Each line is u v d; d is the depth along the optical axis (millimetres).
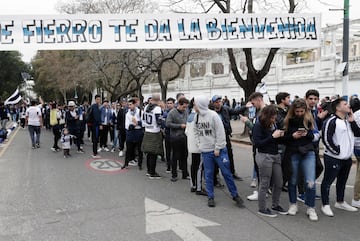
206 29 8578
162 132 8078
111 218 4812
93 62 25562
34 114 12273
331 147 4793
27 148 12312
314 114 5848
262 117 4754
